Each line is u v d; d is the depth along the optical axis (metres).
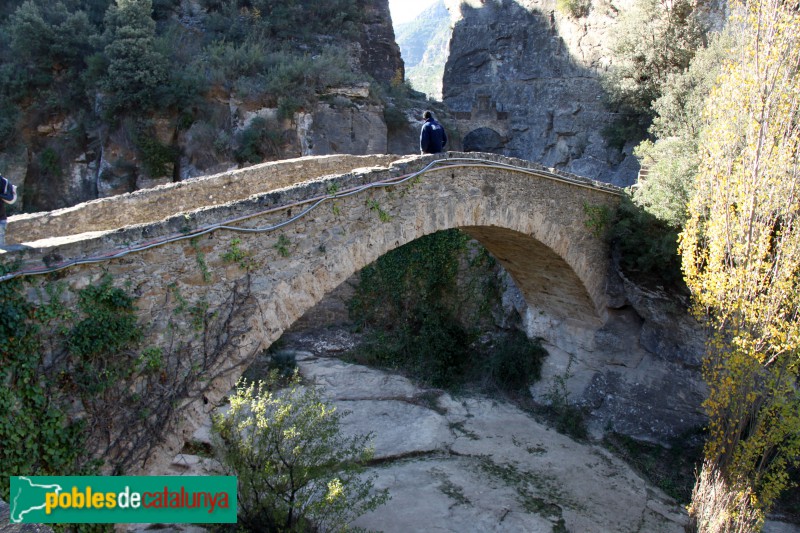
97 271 5.28
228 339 6.30
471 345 15.88
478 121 32.88
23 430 4.78
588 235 12.71
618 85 22.86
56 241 5.09
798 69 8.38
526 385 14.48
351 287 17.88
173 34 22.33
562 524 9.20
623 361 13.23
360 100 22.38
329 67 21.97
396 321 16.84
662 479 11.18
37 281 4.86
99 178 20.06
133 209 7.85
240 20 25.56
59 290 4.98
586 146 30.02
